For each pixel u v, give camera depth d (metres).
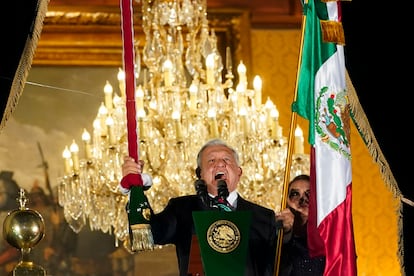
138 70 20.19
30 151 23.45
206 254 11.88
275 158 20.05
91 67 24.09
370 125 14.73
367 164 24.53
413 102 14.81
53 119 23.72
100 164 20.19
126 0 12.68
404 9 15.06
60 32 23.98
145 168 19.75
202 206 12.53
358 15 15.01
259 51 24.83
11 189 23.17
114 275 23.11
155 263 23.28
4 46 13.60
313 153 13.17
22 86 13.59
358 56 14.88
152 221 12.23
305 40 13.38
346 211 13.02
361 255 24.09
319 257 13.40
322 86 13.30
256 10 24.98
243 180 19.75
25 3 13.74
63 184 21.52
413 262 14.64
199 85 20.16
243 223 11.98
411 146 14.73
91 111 23.89
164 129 19.88
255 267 12.32
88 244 23.19
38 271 13.88
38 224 14.20
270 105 20.22
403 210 14.69
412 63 14.91
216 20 24.52
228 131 19.89
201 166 12.69
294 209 13.93
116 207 20.27
